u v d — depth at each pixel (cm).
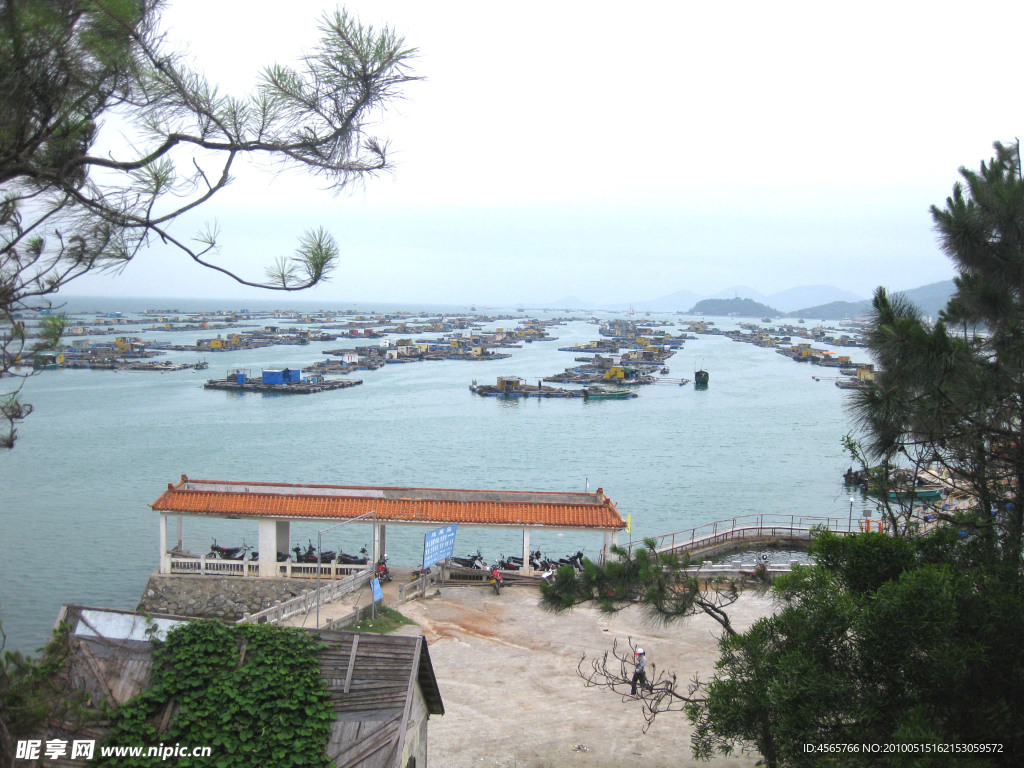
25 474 7931
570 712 2584
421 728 1756
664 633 3256
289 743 1544
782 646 1686
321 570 3819
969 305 1792
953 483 1819
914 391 1631
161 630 1650
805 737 1490
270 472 8262
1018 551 1680
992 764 1408
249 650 1639
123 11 876
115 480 7731
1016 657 1498
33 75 872
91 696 1580
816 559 1892
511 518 3862
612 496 7444
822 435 11088
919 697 1487
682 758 2289
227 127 989
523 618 3428
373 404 13725
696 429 11512
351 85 974
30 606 4466
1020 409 1661
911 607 1481
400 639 1664
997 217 1755
